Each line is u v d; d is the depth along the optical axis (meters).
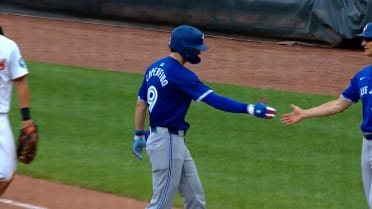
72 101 48.25
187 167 22.94
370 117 22.89
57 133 40.78
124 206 28.89
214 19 81.88
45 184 31.62
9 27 81.56
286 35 78.19
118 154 37.12
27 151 24.97
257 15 79.44
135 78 55.72
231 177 33.91
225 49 73.06
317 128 43.00
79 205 28.80
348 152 38.62
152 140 22.36
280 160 36.97
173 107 22.08
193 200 23.09
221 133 41.81
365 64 66.50
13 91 48.12
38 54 65.50
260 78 58.19
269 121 44.31
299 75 60.09
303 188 32.53
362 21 74.25
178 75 21.77
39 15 91.69
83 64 61.41
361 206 30.30
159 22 85.50
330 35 75.94
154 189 22.64
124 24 87.62
